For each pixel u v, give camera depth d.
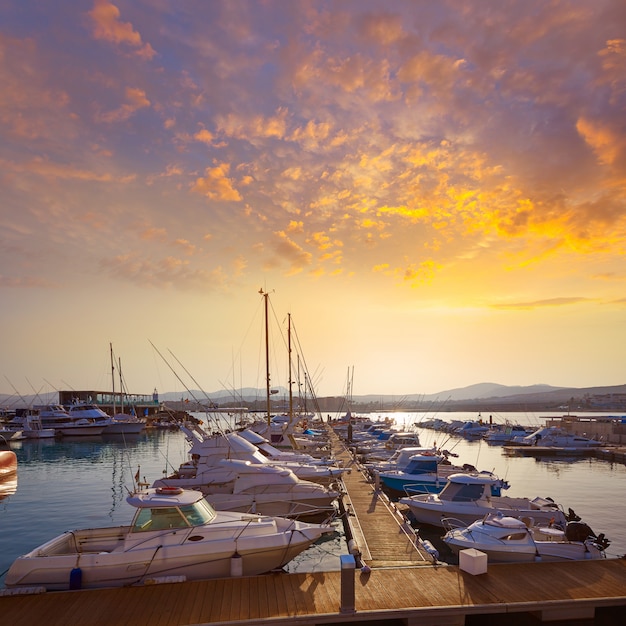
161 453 54.78
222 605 11.81
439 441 77.44
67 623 11.00
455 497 21.92
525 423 135.12
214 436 27.00
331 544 20.64
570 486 36.03
